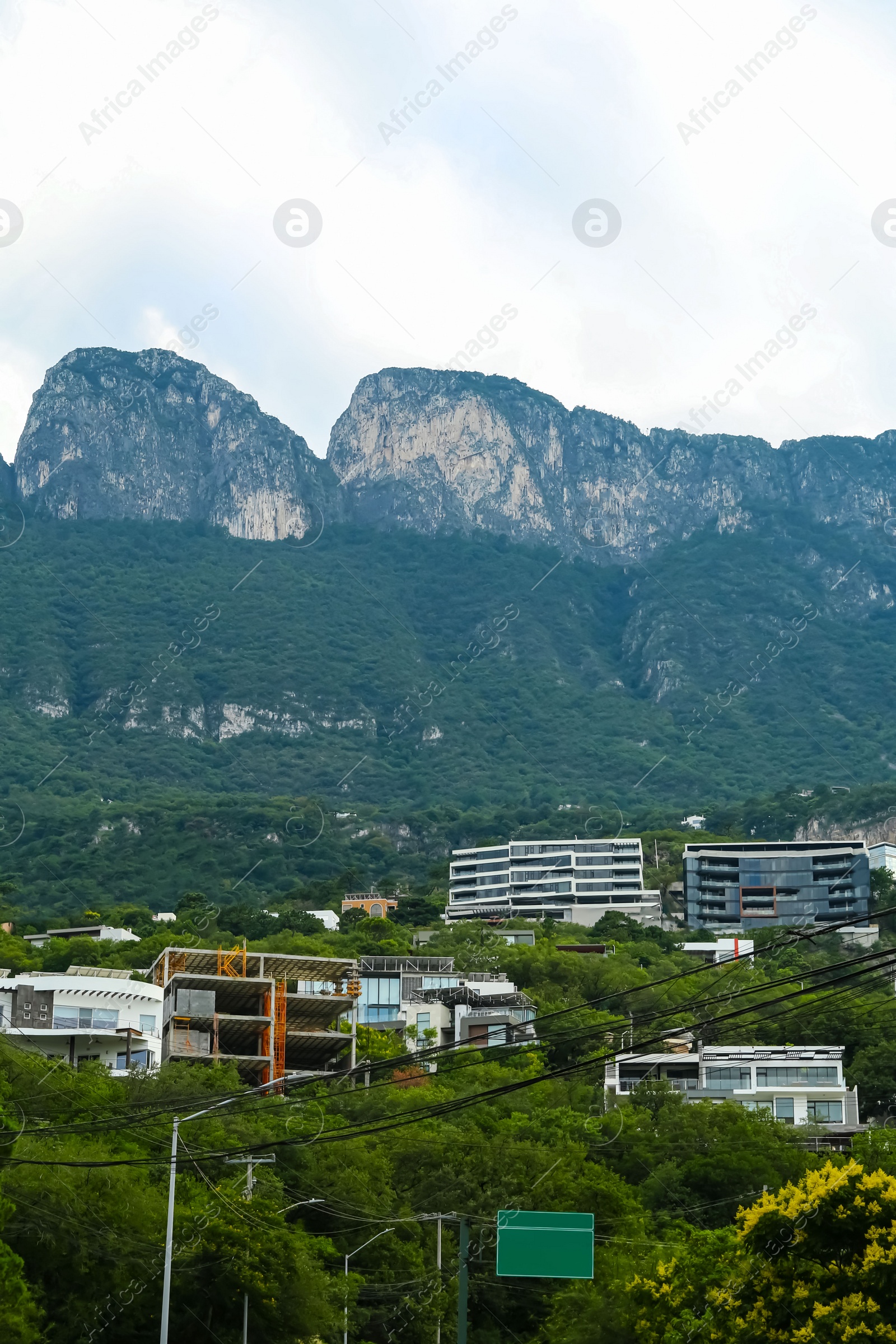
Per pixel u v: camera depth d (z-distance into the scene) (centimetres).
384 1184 6569
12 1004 8931
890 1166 7019
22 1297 4538
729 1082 10125
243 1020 9006
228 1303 5178
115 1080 7006
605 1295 5247
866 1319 3506
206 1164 5947
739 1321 3716
